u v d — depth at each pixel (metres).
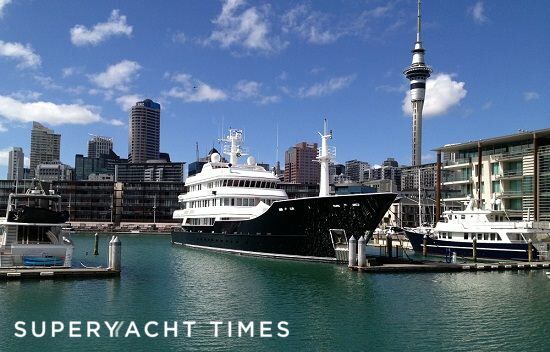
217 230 64.44
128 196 168.62
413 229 72.31
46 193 46.28
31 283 36.78
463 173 89.00
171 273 45.59
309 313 30.38
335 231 49.12
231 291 36.84
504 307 32.28
